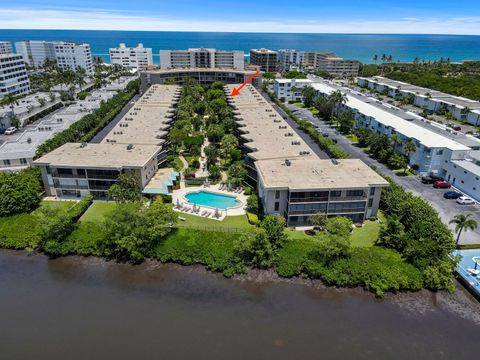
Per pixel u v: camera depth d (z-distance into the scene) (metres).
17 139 104.75
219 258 60.62
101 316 50.38
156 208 64.19
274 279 58.47
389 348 45.84
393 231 62.75
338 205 69.50
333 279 56.56
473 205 78.19
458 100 158.50
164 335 47.22
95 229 66.19
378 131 117.94
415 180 91.12
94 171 77.62
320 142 108.12
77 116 133.88
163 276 59.03
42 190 80.94
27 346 45.34
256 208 73.12
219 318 50.28
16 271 59.66
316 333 48.00
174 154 104.81
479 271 57.53
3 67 176.25
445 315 51.41
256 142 93.25
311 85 179.50
